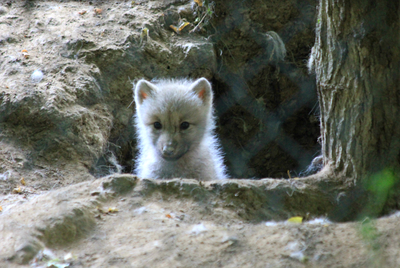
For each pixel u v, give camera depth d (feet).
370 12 22.62
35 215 20.51
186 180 25.17
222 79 49.88
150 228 20.02
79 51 42.73
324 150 27.89
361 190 25.21
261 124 52.47
